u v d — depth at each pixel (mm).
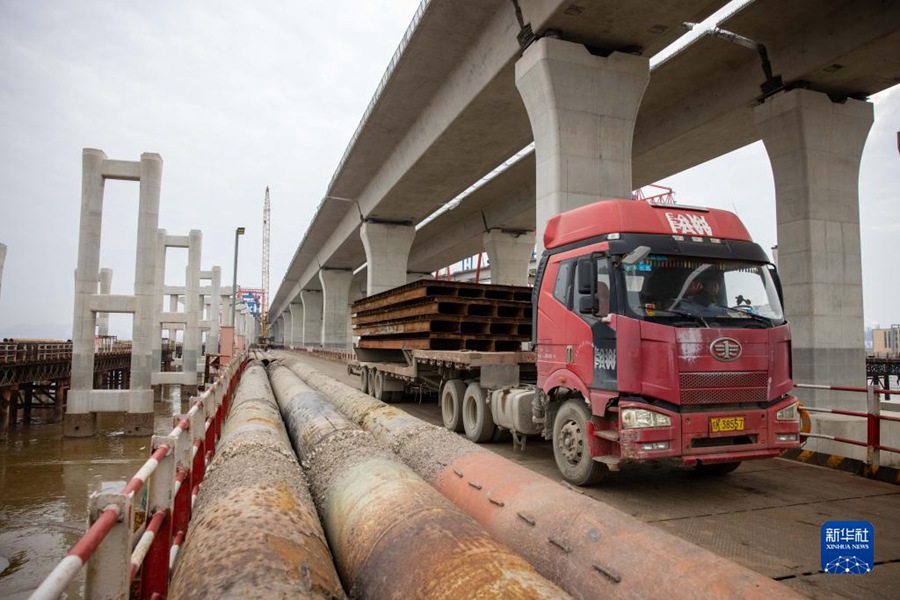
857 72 14023
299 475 4648
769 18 13836
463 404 10023
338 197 35688
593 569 3109
